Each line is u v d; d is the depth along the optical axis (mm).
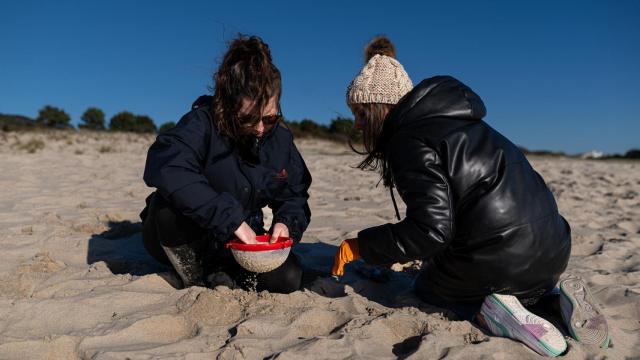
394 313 2074
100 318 2043
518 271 1870
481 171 1853
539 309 2162
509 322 1876
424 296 2262
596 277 2779
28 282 2416
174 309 2135
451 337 1899
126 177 6930
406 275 2762
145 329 1953
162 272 2553
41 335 1897
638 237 3926
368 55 2129
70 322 1999
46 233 3396
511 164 1917
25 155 9891
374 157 2121
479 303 2062
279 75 1970
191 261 2279
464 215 1873
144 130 26016
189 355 1737
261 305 2156
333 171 9688
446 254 1977
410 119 1930
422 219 1828
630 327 2166
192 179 2008
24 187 5605
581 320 1889
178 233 2174
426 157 1855
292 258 2352
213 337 1908
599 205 5598
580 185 7801
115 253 3025
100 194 5230
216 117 2031
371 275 2639
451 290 2047
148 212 2332
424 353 1782
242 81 1891
